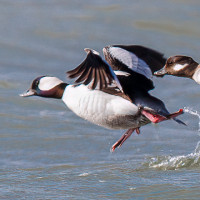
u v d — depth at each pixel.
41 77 9.38
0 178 10.02
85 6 25.02
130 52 8.99
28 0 25.81
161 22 22.83
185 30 22.08
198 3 25.28
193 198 8.33
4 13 23.64
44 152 12.05
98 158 11.62
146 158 11.28
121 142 9.72
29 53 19.53
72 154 11.95
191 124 13.97
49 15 23.62
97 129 13.73
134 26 22.52
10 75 17.48
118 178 9.59
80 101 8.91
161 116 8.55
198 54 19.81
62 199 8.59
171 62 11.47
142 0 25.72
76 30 21.95
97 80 7.89
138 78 8.83
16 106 15.16
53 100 15.85
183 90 16.67
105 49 9.07
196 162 10.32
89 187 9.15
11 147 12.34
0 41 20.41
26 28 21.92
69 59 19.08
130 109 8.70
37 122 13.99
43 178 9.93
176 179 9.32
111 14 23.81
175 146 12.32
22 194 8.93
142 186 9.00
